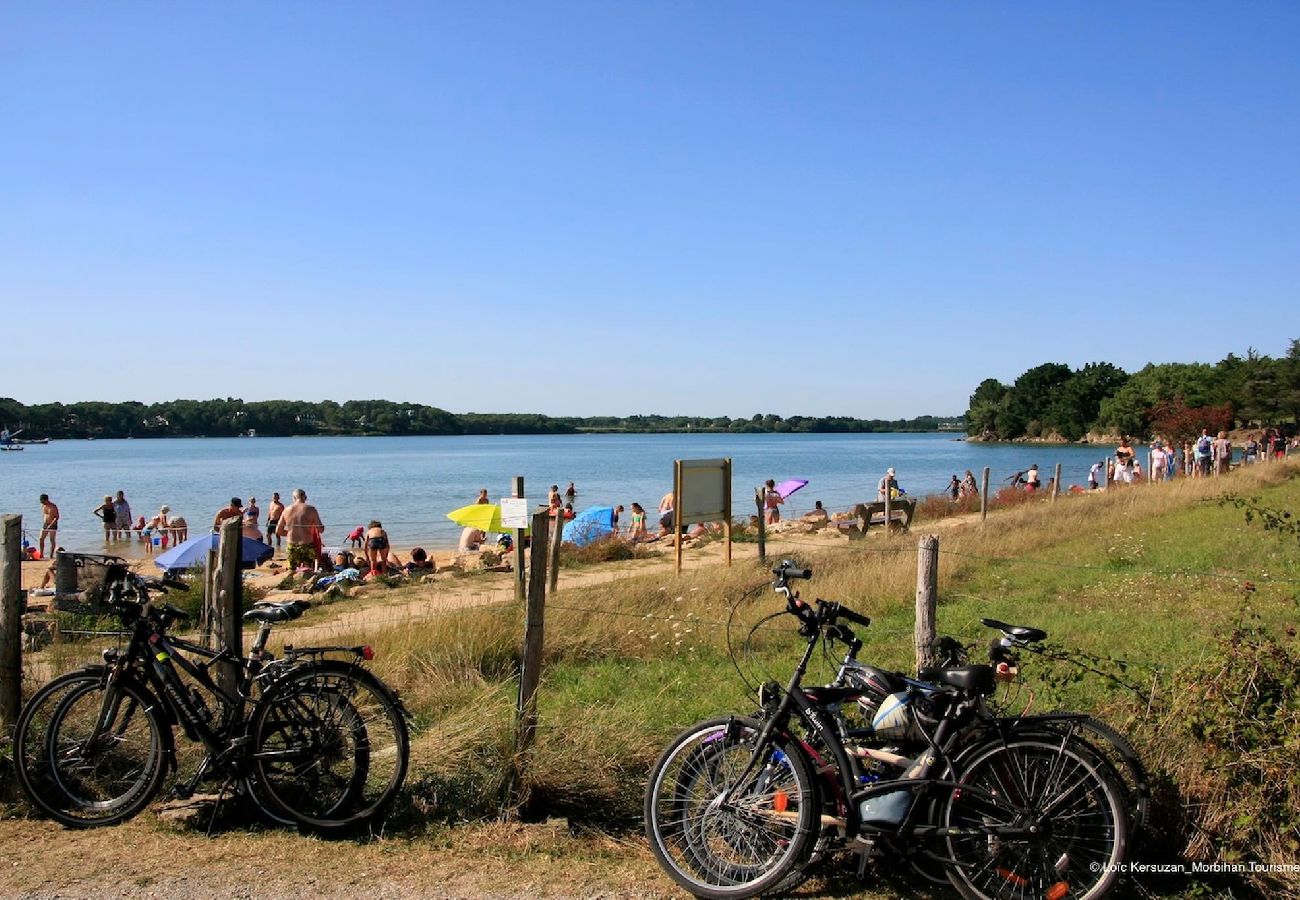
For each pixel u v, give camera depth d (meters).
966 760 4.35
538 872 4.67
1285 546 14.30
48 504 26.56
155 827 5.20
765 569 13.95
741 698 7.46
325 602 15.73
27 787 5.35
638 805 5.37
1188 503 21.00
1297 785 4.32
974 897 4.25
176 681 5.40
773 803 4.44
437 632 9.20
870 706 4.64
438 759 5.51
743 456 109.56
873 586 11.84
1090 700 6.08
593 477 67.75
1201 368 116.12
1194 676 4.87
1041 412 150.88
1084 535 17.47
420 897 4.41
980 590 12.41
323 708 5.27
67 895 4.43
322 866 4.74
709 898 4.38
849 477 67.06
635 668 9.05
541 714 6.45
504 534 22.25
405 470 77.69
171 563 15.98
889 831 4.32
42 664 7.36
